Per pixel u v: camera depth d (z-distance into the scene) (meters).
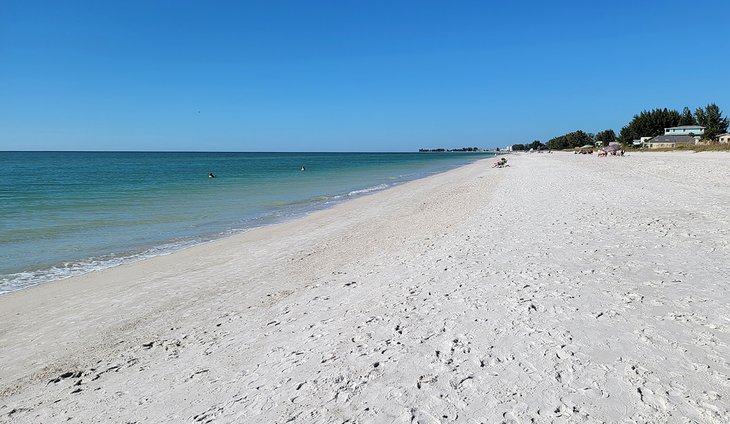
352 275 8.62
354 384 4.38
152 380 4.98
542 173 34.34
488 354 4.73
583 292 6.35
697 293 6.03
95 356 5.83
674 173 26.58
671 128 93.12
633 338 4.82
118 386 4.93
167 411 4.28
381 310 6.37
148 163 90.88
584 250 8.78
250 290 8.30
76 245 12.77
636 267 7.41
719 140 75.81
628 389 3.89
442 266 8.44
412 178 42.38
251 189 31.30
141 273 9.88
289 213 19.16
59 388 5.00
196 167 72.38
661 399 3.71
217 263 10.62
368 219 16.42
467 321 5.65
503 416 3.67
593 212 13.30
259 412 4.07
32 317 7.40
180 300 7.97
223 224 16.38
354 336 5.55
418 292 7.00
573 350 4.66
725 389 3.78
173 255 11.56
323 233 14.00
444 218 14.84
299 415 3.95
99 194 26.97
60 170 59.31
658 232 9.98
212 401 4.38
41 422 4.32
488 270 7.86
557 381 4.11
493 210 15.47
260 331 6.14
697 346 4.55
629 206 14.04
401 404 3.97
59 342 6.37
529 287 6.74
